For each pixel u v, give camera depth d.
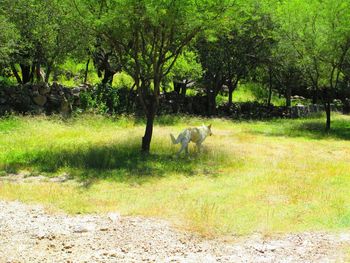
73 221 7.81
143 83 15.39
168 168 12.60
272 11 27.25
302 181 11.23
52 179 11.05
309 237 7.24
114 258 6.27
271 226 7.66
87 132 18.56
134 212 8.34
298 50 25.16
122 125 21.89
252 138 20.36
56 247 6.64
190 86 35.81
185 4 13.07
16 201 8.94
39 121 20.25
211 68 30.31
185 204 8.90
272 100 44.72
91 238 7.04
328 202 9.20
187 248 6.72
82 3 13.62
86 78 33.59
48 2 22.64
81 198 9.17
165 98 29.33
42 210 8.40
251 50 31.80
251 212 8.45
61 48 23.88
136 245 6.79
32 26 22.81
